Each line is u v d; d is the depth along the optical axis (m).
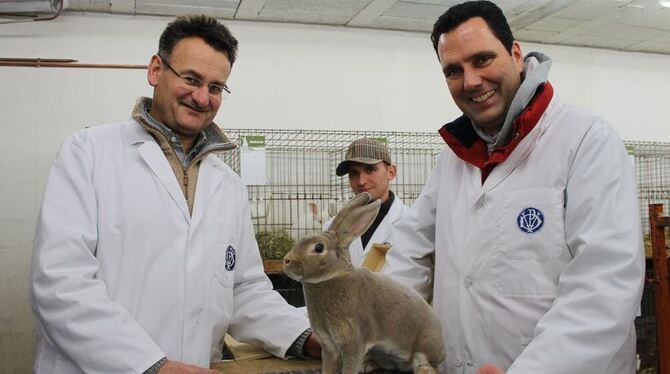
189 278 1.76
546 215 1.63
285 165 5.06
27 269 4.41
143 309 1.70
